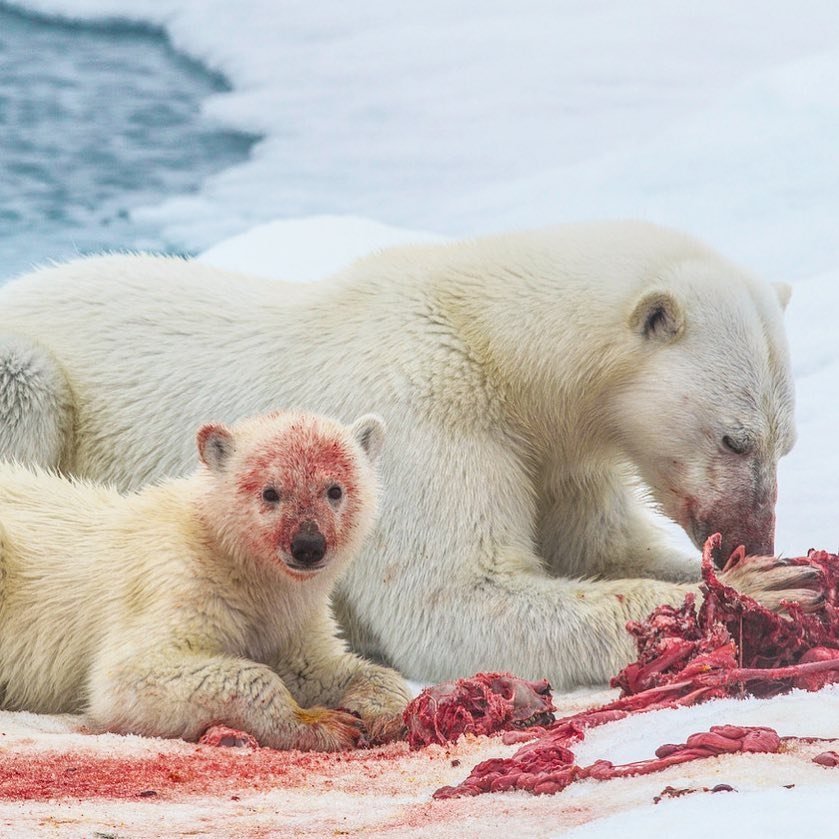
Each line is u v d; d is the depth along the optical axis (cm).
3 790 708
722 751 648
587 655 1058
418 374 1138
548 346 1136
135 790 710
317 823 632
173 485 993
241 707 854
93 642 934
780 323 1145
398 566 1102
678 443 1110
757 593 978
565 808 609
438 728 822
